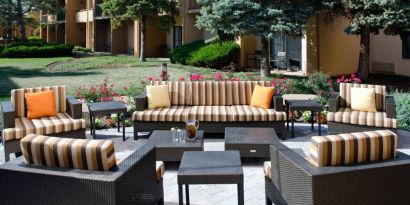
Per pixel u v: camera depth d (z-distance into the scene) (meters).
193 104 7.76
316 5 14.09
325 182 3.01
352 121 6.61
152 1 21.30
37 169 3.20
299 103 7.36
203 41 21.03
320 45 16.69
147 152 3.66
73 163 3.17
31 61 23.86
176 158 5.39
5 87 13.88
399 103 7.88
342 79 10.00
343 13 14.38
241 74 14.90
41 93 6.56
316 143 3.12
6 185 3.25
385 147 3.20
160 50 27.25
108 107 7.05
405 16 12.07
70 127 6.12
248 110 7.17
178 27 26.02
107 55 27.38
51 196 3.13
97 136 7.39
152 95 7.45
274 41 19.27
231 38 14.95
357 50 18.38
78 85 14.45
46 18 39.44
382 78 16.31
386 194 3.17
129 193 3.22
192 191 4.70
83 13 33.22
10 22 31.23
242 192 3.67
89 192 3.04
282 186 3.55
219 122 6.99
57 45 27.66
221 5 13.46
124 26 29.62
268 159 5.84
